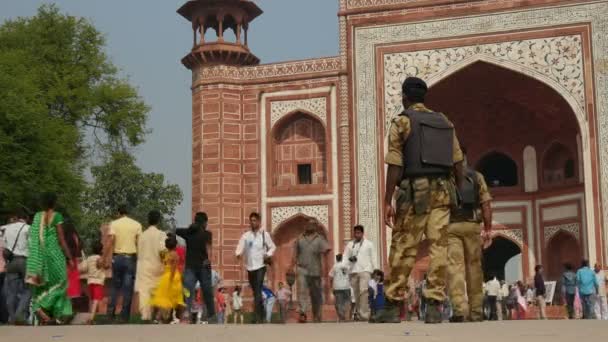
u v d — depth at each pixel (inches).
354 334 99.0
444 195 143.8
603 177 515.5
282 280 594.6
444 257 144.3
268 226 597.6
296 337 95.8
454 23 555.5
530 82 550.0
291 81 605.9
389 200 144.0
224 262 589.0
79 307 367.2
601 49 526.3
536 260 586.2
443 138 143.9
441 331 102.8
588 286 404.2
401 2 567.5
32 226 204.8
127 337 102.3
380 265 546.6
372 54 569.9
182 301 252.7
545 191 588.1
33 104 525.7
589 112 524.1
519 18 544.1
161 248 255.4
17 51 578.2
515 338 89.2
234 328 121.2
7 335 110.3
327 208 584.4
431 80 556.7
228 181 601.3
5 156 501.0
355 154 563.8
